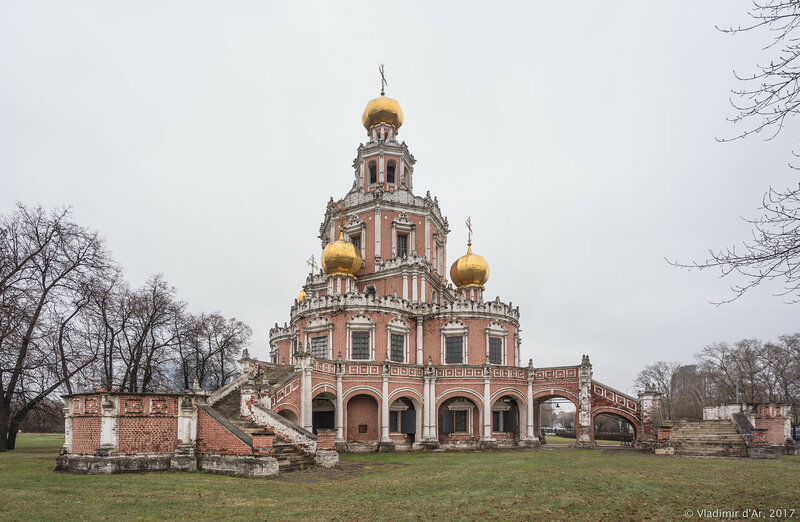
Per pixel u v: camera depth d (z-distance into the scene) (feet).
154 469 83.15
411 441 150.20
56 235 128.88
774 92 32.14
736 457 115.44
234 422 97.76
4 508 51.39
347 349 154.10
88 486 65.36
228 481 72.13
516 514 49.39
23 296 117.50
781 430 131.64
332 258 167.02
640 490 63.26
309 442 94.43
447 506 53.21
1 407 122.31
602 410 149.69
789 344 231.09
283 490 64.13
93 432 82.79
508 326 170.19
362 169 193.26
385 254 177.06
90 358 131.03
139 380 175.73
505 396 159.84
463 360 161.17
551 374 157.89
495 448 149.18
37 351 123.65
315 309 160.04
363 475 81.10
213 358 210.59
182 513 49.90
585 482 69.56
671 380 309.83
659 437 123.24
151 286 167.32
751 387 235.40
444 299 191.93
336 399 136.15
